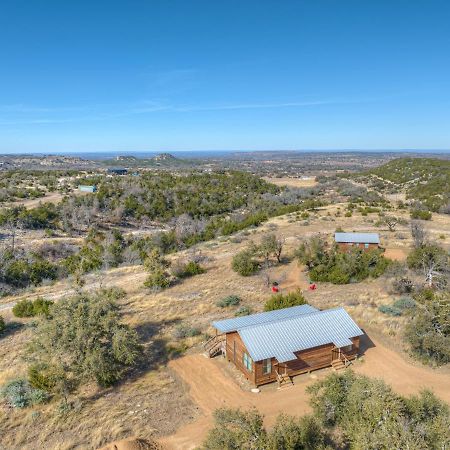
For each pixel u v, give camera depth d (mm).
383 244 49531
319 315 24781
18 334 29922
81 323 22031
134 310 33281
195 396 21266
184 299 35406
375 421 14422
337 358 24109
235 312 31266
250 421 14906
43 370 22062
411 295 32719
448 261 37219
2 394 21031
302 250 43312
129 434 17969
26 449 17109
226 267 44719
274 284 38281
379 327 28438
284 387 21922
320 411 16953
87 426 18422
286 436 14523
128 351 22016
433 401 15906
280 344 22328
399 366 23906
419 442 13102
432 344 23375
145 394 21328
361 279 38500
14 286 45000
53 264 52531
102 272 47875
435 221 65625
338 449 15672
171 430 18500
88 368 21000
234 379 22891
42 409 19906
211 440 14398
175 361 24875
